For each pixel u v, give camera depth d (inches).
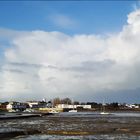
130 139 2546.8
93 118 6968.5
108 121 5462.6
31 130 3184.1
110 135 2842.0
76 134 2913.4
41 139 2486.5
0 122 4948.3
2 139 2420.0
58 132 3061.0
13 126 4003.4
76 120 5930.1
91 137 2669.8
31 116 7618.1
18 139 2452.0
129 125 4254.4
